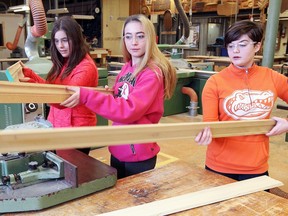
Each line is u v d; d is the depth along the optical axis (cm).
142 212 99
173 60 445
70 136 74
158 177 125
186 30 432
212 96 137
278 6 311
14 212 96
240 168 138
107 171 115
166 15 588
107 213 97
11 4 862
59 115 173
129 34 129
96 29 918
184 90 420
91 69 167
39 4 225
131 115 118
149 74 125
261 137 138
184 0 713
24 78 157
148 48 128
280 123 126
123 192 112
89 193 108
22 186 102
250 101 135
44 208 98
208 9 723
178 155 298
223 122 109
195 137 103
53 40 170
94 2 903
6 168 105
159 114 134
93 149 303
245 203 107
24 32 481
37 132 69
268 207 104
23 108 231
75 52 166
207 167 147
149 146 140
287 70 565
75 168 103
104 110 116
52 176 106
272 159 291
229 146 138
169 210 100
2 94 97
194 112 415
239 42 129
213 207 104
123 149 141
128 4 911
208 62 554
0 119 244
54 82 171
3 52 574
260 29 129
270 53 323
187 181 123
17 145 67
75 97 114
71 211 99
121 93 134
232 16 707
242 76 136
